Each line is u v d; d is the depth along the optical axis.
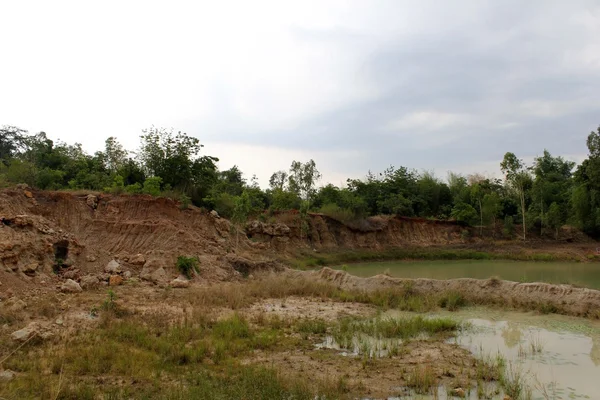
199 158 36.97
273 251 35.75
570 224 56.81
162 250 23.72
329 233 45.44
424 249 47.59
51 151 38.44
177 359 10.66
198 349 11.29
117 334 12.46
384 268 33.84
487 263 38.31
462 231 55.28
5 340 11.30
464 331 14.39
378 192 61.34
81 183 31.73
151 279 21.50
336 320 15.96
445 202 66.88
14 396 8.09
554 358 11.51
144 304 16.78
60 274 20.06
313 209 50.88
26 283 17.64
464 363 11.02
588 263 37.88
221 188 42.03
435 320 15.24
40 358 10.30
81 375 9.58
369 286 21.53
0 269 17.12
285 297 20.31
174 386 8.91
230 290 19.88
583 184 56.09
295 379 9.37
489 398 8.79
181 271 22.80
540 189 60.62
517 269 31.92
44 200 24.23
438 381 9.75
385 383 9.61
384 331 13.89
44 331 12.12
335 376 9.96
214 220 30.61
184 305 16.86
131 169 35.28
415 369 10.34
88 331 12.68
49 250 20.34
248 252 30.92
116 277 20.39
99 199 26.36
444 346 12.60
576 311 16.69
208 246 26.75
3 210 20.89
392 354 11.75
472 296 19.02
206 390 8.29
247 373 9.38
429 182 66.62
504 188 71.56
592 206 54.22
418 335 13.88
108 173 37.00
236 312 15.69
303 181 57.38
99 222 24.56
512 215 63.06
